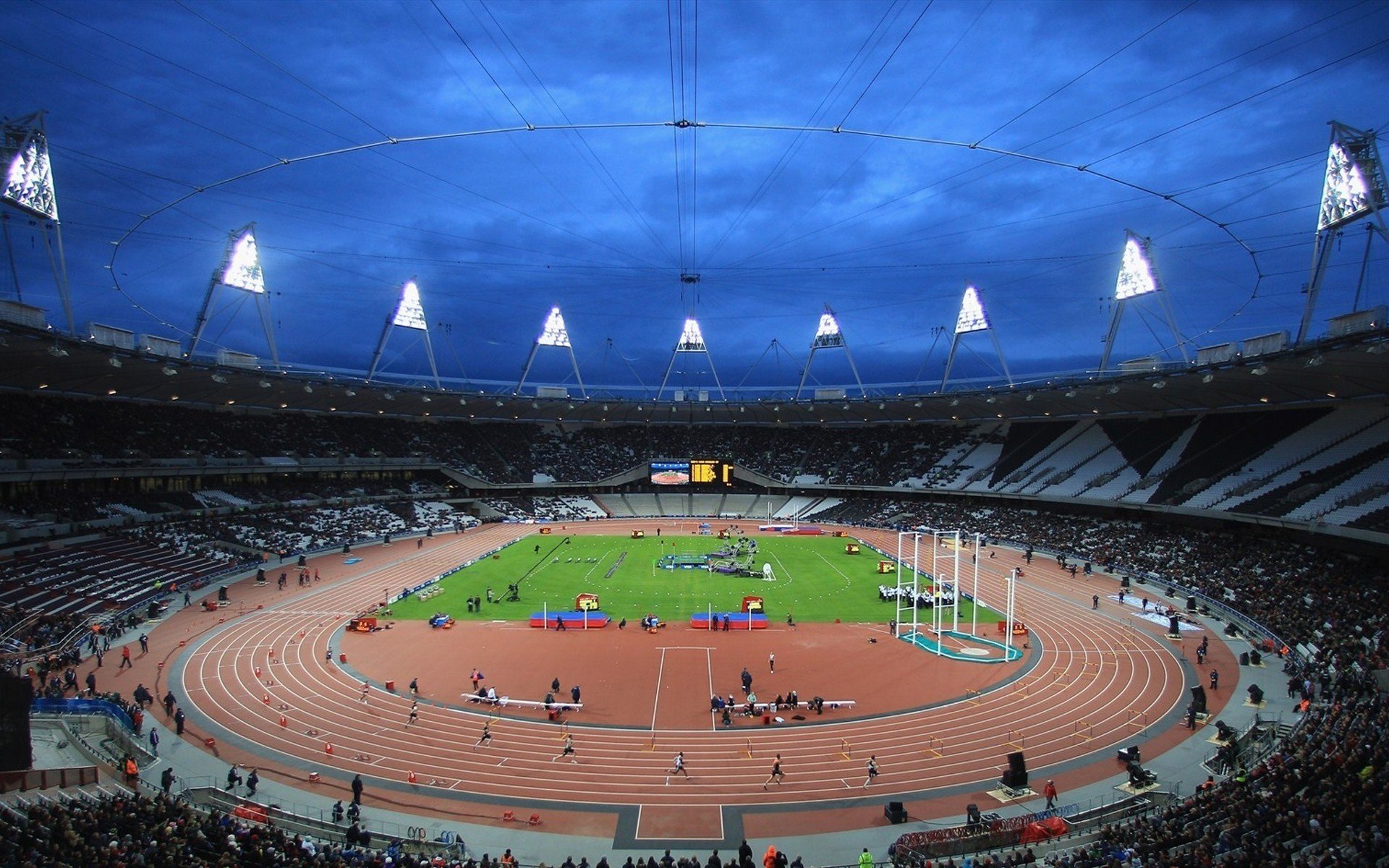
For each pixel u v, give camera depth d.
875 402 119.06
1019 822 28.81
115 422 83.19
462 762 35.53
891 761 35.75
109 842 20.41
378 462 115.31
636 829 29.78
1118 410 101.94
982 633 57.75
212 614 60.16
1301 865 18.95
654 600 68.19
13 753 26.75
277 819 29.55
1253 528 76.69
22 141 56.56
